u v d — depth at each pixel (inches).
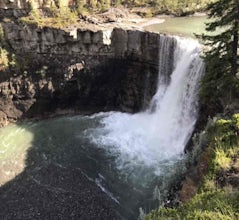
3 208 1402.6
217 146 877.8
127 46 1984.5
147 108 2034.9
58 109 2121.1
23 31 2050.9
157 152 1716.3
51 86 2071.9
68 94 2111.2
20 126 2012.8
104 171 1592.0
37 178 1563.7
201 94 1392.7
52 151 1759.4
